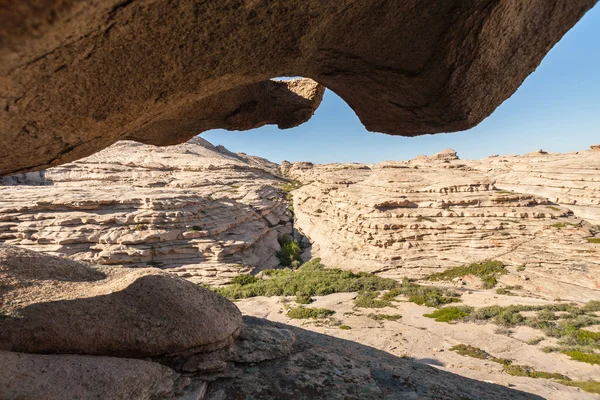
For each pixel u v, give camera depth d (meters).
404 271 29.77
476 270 27.86
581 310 20.41
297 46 3.86
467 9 3.92
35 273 6.50
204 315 6.36
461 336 18.03
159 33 2.69
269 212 48.25
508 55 4.50
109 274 7.48
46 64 2.29
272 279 30.73
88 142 3.46
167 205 32.28
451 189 34.75
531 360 15.31
